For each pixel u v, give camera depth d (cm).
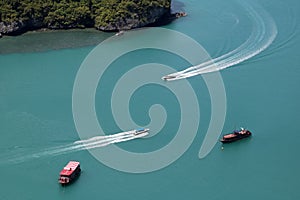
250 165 9531
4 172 9150
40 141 9838
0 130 10112
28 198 8688
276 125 10550
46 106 10906
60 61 13012
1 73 12325
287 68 12800
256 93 11625
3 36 14538
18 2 14762
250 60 13138
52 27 15038
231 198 8788
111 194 8769
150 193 8806
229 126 10450
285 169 9444
